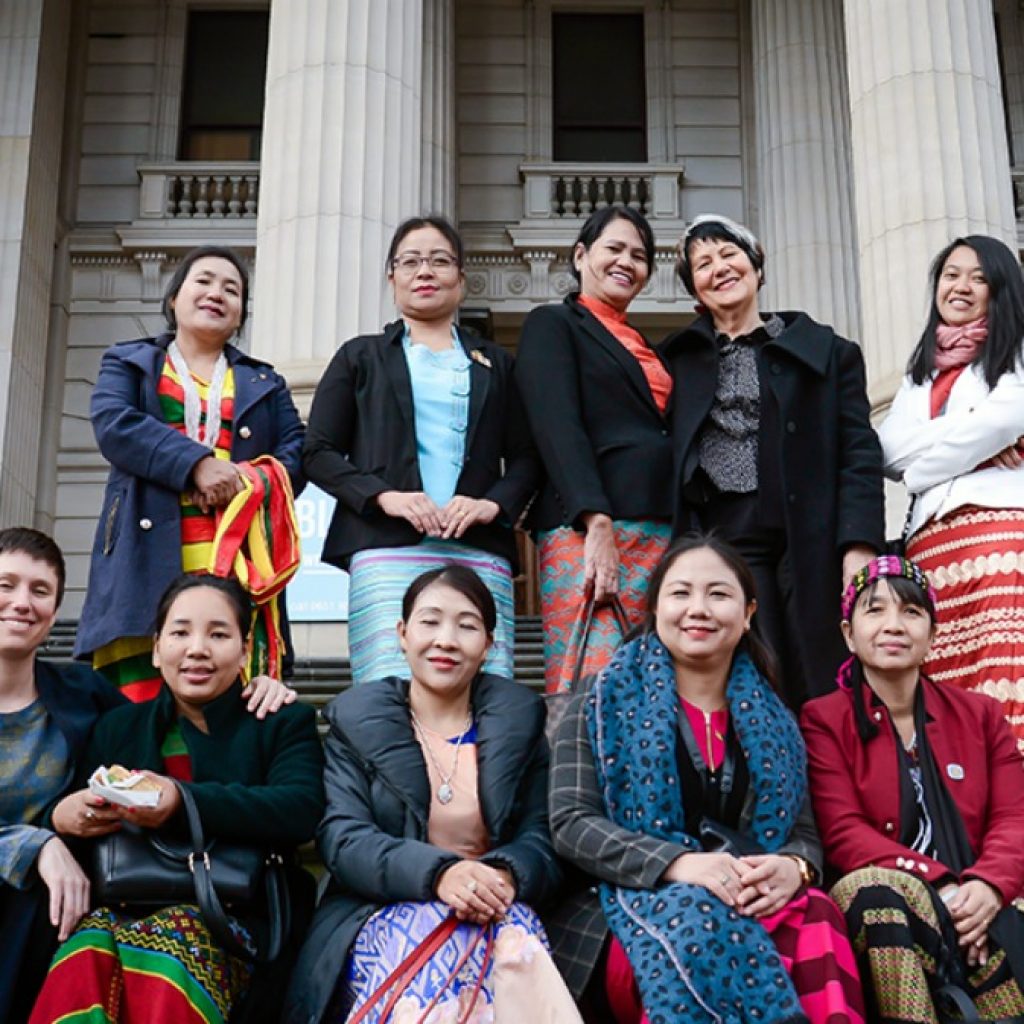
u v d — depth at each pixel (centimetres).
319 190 1016
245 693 402
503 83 1695
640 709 383
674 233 1609
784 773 377
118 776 361
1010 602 445
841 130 1540
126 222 1664
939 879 369
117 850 362
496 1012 329
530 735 393
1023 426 458
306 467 466
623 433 463
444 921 348
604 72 1722
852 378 477
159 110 1705
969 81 966
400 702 398
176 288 486
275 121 1050
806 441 459
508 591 461
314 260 997
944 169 940
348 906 366
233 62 1742
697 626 389
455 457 462
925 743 400
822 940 339
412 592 403
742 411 464
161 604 400
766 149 1560
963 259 485
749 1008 325
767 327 482
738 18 1720
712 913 338
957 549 458
